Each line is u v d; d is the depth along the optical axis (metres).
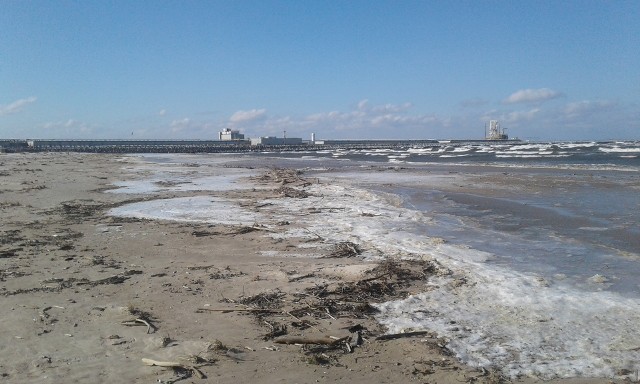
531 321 7.37
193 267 10.41
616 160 52.41
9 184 27.05
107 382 5.37
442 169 42.31
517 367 5.91
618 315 7.55
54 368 5.69
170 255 11.55
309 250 12.05
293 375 5.65
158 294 8.57
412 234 13.97
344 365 5.95
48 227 14.96
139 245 12.59
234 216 17.22
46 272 9.86
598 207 18.83
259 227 14.72
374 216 17.08
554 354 6.26
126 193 24.25
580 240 13.17
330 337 6.66
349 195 23.33
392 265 10.21
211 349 6.27
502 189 25.55
